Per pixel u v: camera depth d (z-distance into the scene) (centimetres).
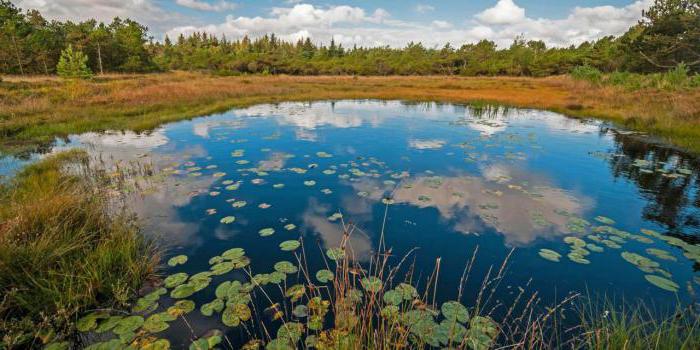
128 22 5938
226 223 532
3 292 329
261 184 709
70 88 1853
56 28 4978
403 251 459
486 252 458
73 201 489
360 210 589
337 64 6856
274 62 6488
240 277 395
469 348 288
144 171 776
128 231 461
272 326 320
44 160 805
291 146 1060
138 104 1733
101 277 365
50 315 319
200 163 861
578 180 755
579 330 313
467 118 1673
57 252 377
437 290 375
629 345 272
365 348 280
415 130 1348
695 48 2947
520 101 2338
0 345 278
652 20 3206
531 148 1059
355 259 437
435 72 6638
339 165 855
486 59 6881
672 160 913
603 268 418
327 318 329
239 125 1405
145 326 314
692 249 459
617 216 574
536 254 453
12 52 3888
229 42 10719
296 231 512
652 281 385
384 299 348
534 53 6825
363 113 1811
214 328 317
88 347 288
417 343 290
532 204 621
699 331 297
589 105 1962
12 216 442
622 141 1150
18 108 1416
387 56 8000
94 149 978
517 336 305
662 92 1838
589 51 6159
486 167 853
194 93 2162
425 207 604
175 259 427
